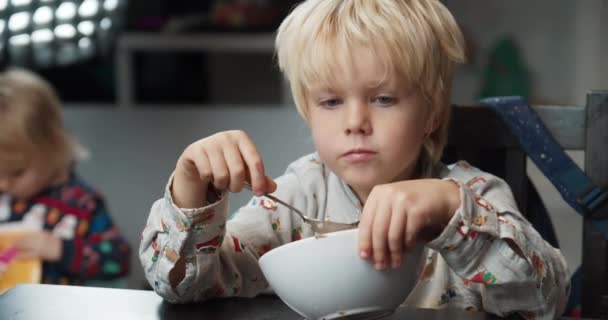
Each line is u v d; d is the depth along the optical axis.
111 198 3.11
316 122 1.00
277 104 3.97
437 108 1.06
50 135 2.11
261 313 0.90
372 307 0.80
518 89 3.71
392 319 0.86
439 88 1.05
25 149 2.04
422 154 1.13
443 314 0.89
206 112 3.43
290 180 1.18
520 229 0.87
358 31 0.96
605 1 3.59
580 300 1.22
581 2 3.64
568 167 1.21
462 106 1.25
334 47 0.96
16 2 2.63
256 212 1.14
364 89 0.96
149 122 3.39
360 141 0.97
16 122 2.03
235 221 1.12
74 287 0.99
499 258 0.85
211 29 3.52
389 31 0.96
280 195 1.15
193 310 0.92
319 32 0.98
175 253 0.92
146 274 0.97
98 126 3.36
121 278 2.11
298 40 1.01
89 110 3.46
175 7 3.66
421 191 0.80
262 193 0.87
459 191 0.82
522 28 3.76
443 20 1.06
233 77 3.98
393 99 0.98
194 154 0.88
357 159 0.97
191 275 0.93
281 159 3.09
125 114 3.44
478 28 3.80
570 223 2.87
